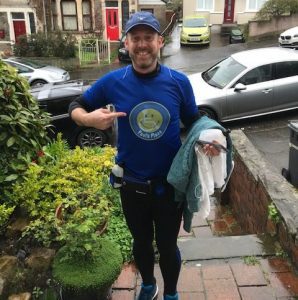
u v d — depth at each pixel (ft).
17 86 15.33
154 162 8.71
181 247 12.69
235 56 35.35
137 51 8.09
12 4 86.28
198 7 97.35
